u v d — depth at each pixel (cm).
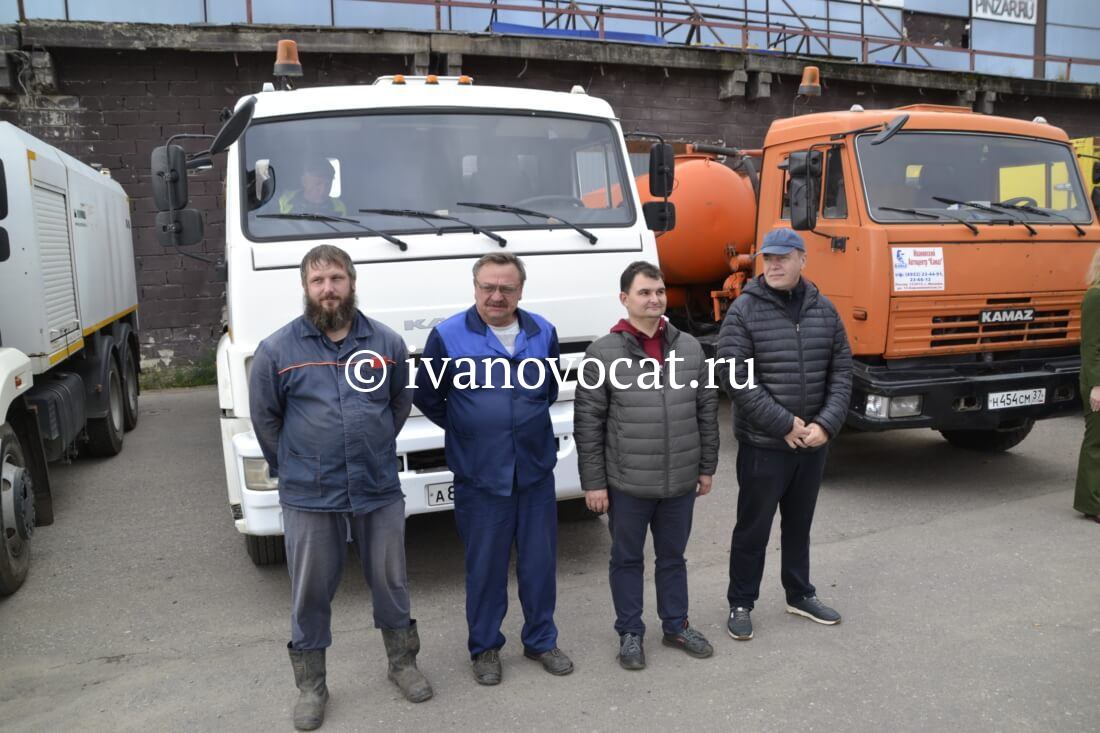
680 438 364
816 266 637
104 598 471
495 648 367
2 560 464
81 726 336
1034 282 611
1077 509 550
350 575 495
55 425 608
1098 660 362
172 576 502
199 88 1120
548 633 373
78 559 534
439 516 599
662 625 396
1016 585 446
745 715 329
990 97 1548
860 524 556
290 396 329
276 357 327
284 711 344
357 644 404
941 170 622
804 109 1433
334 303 321
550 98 510
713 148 885
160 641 415
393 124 473
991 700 333
